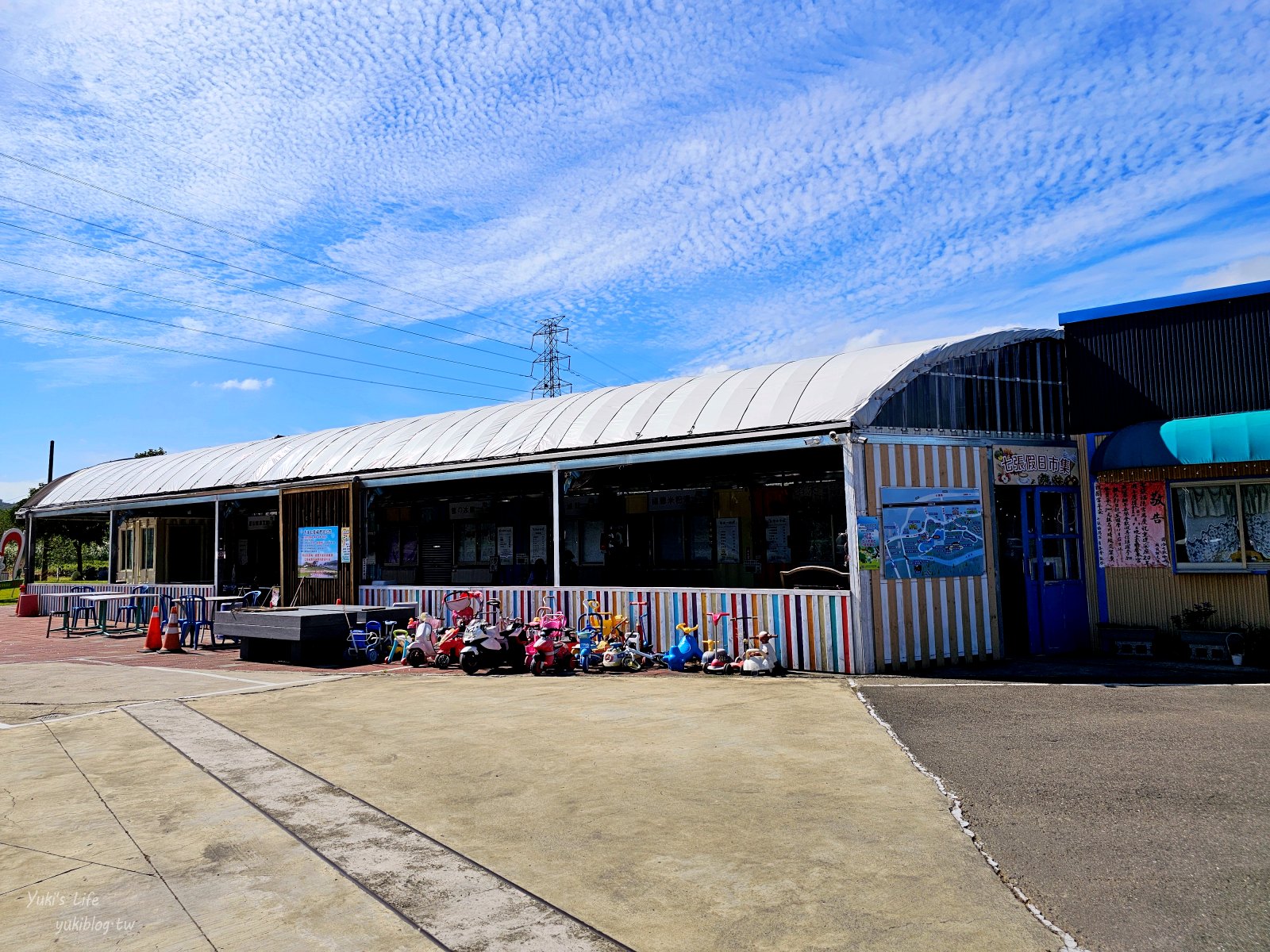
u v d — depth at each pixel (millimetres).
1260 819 5195
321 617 13867
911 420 11828
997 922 4027
